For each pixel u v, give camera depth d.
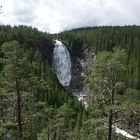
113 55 19.64
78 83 144.50
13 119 20.62
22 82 20.22
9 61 19.66
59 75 148.12
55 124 54.94
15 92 20.41
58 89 110.62
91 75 20.38
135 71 114.38
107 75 19.91
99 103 20.47
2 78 20.12
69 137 60.00
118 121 19.77
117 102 20.12
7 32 143.62
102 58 19.70
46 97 98.19
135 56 139.12
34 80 20.42
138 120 19.06
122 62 19.77
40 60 126.38
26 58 19.98
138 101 19.36
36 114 21.14
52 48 151.25
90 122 21.00
